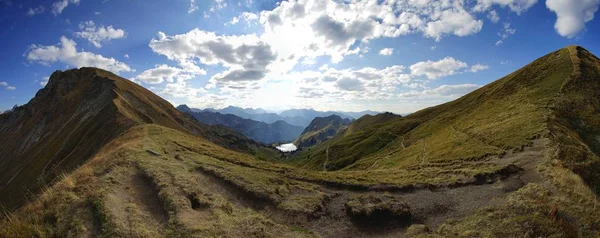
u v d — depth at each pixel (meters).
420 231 21.61
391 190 31.28
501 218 20.91
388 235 22.09
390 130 151.00
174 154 37.88
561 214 20.22
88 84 176.25
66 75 198.62
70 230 17.25
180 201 21.39
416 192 30.69
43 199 20.73
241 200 25.64
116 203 20.38
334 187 32.84
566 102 62.09
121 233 16.73
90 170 26.42
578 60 84.31
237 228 19.58
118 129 83.06
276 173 36.66
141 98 154.62
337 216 25.00
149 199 22.28
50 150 110.50
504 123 63.44
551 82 79.50
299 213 24.34
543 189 25.03
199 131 192.88
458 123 96.88
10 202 79.62
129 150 34.75
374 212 24.67
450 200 27.83
